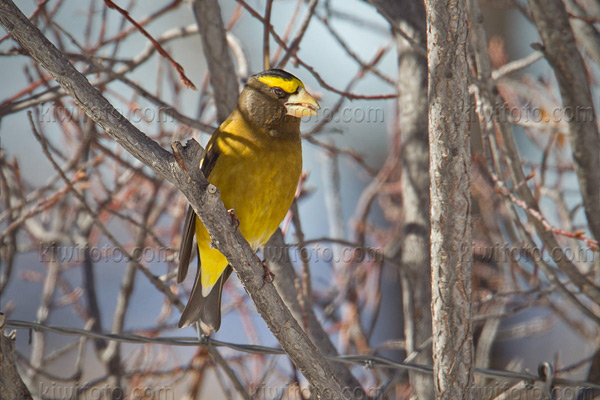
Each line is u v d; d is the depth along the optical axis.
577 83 9.70
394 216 14.38
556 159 12.48
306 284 9.98
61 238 12.16
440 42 6.64
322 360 7.21
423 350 10.39
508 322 16.25
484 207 12.32
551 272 8.96
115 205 12.82
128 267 11.89
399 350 18.42
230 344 8.37
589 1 12.45
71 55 9.66
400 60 11.05
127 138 6.31
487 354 11.37
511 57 17.58
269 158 8.45
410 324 10.75
